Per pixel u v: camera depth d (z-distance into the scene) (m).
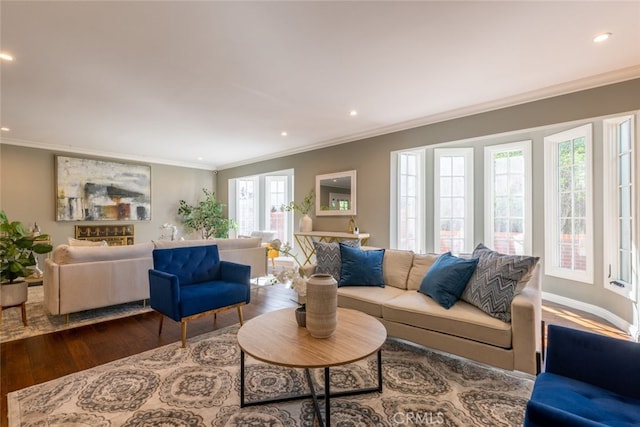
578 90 2.88
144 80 2.84
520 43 2.23
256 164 6.97
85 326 3.07
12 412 1.72
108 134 4.84
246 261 4.61
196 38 2.16
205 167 7.90
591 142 3.51
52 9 1.83
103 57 2.42
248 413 1.72
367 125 4.32
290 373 2.16
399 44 2.25
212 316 3.40
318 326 1.72
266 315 2.13
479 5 1.82
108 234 6.31
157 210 7.08
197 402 1.82
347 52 2.36
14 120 4.08
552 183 4.00
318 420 1.64
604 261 3.32
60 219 5.71
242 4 1.80
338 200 5.11
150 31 2.07
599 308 3.40
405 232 4.74
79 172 5.96
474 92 3.13
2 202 5.18
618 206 3.23
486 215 4.52
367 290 2.85
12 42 2.20
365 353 1.56
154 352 2.49
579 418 0.95
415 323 2.35
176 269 3.04
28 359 2.37
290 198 7.66
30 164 5.45
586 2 1.79
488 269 2.26
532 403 1.06
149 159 6.88
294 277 2.02
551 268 3.98
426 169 4.84
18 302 3.05
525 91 3.10
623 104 2.66
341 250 3.12
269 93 3.17
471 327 2.10
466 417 1.68
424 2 1.79
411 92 3.14
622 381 1.30
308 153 5.69
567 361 1.44
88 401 1.82
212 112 3.75
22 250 3.39
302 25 2.02
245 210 7.89
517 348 1.95
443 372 2.16
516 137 4.29
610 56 2.41
